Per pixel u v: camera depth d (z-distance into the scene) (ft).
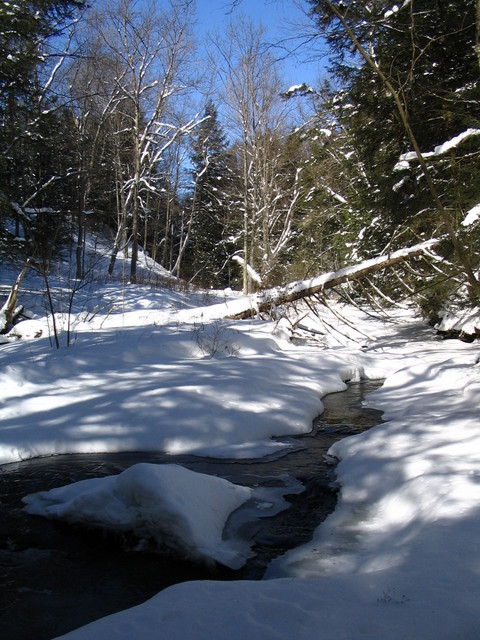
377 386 36.37
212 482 17.35
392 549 12.97
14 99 50.26
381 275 54.19
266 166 91.35
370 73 44.78
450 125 42.45
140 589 13.20
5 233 52.24
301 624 9.25
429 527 12.92
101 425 24.21
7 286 65.21
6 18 43.93
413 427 22.39
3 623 11.82
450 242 37.50
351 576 11.31
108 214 117.60
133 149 104.63
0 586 13.35
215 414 25.57
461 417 22.74
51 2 47.39
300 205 86.79
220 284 130.41
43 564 14.38
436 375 34.09
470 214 31.01
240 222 110.22
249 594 10.69
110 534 15.66
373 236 57.21
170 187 125.70
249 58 87.61
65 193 68.03
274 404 28.07
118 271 93.25
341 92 59.72
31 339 39.06
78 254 75.82
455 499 13.96
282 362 37.01
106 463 21.54
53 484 19.49
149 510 15.16
